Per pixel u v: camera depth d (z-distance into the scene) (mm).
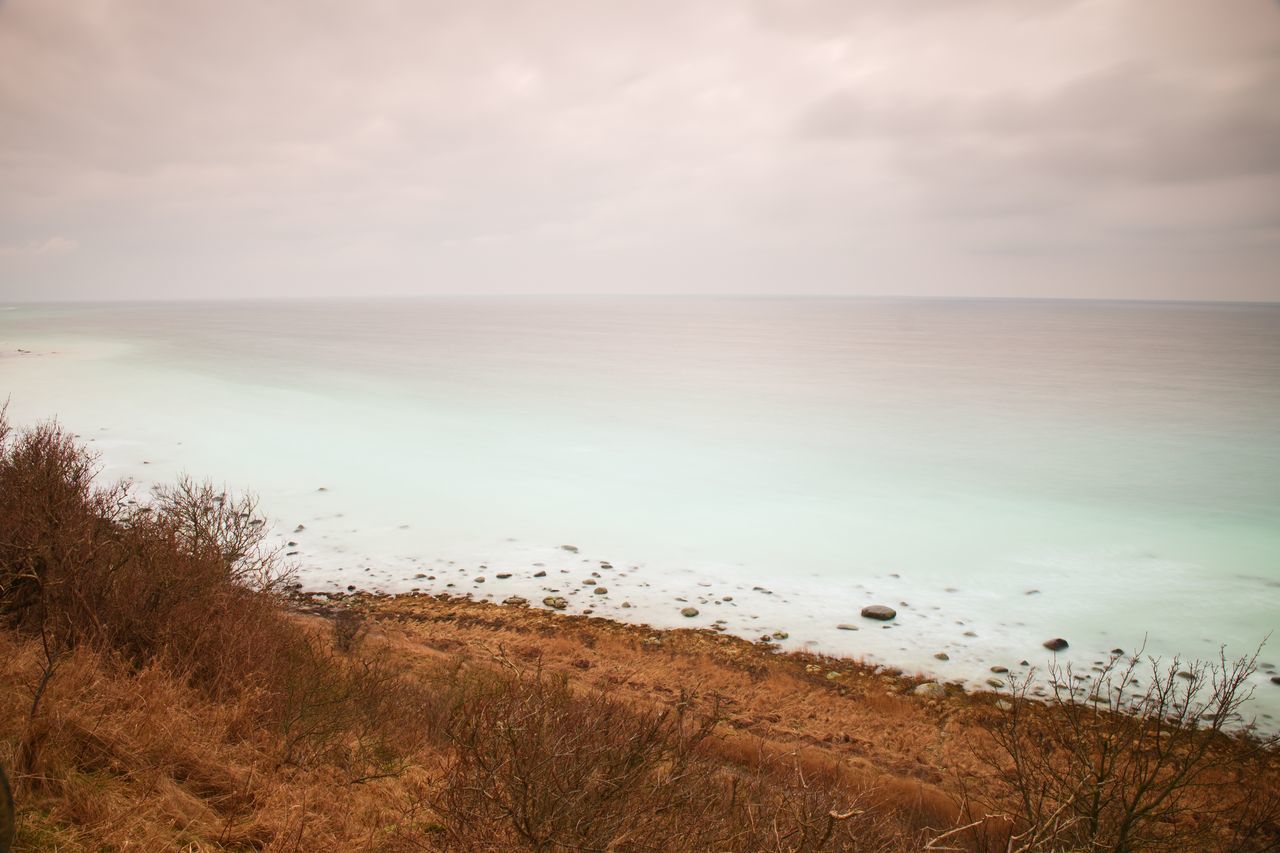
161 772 5312
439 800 5309
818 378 91938
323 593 18922
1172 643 17938
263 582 11812
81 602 8016
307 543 23594
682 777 4770
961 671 15820
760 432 52156
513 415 56719
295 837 5023
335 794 5941
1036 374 101375
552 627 17203
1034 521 30391
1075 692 14812
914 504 32938
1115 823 7438
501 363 103750
